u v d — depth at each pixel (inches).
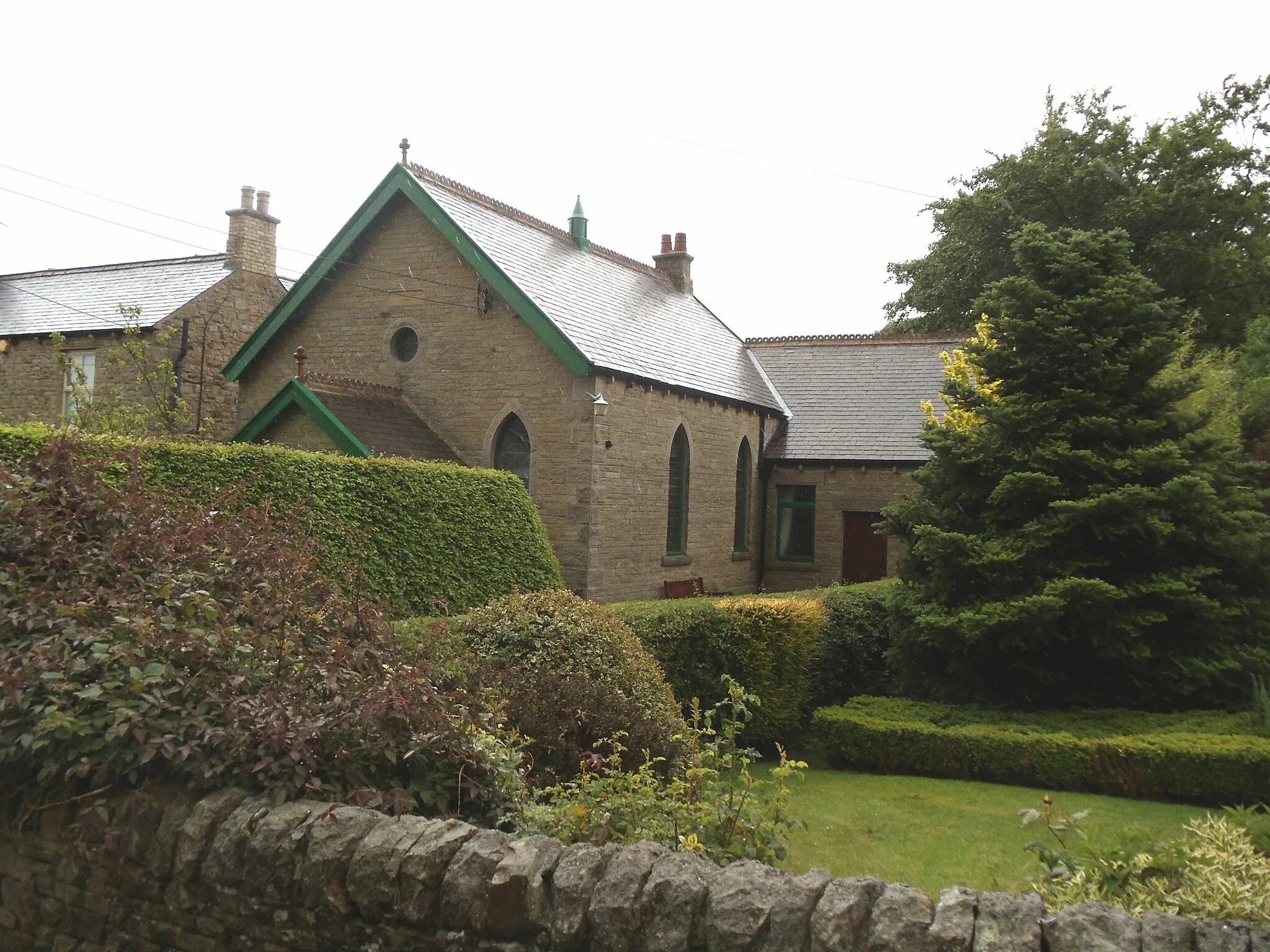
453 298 719.7
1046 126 1343.5
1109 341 480.1
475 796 205.0
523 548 561.6
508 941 160.2
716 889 156.5
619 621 363.6
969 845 338.0
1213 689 473.7
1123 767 408.2
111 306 951.0
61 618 207.3
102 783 193.8
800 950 148.3
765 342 1108.5
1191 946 140.7
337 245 743.1
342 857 170.2
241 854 176.4
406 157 730.8
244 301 964.0
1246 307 1261.1
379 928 166.6
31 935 200.2
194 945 180.7
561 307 710.5
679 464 802.8
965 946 143.6
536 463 686.5
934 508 523.5
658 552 758.5
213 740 185.9
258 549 239.9
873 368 1035.9
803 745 519.8
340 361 765.3
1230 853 194.4
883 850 331.9
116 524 246.4
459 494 534.9
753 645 483.8
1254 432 725.9
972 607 488.1
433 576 489.1
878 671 604.7
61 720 182.4
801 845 336.8
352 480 470.3
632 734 309.7
